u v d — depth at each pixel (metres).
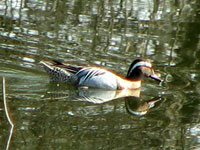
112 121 12.59
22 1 21.72
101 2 22.30
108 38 18.67
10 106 12.93
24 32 18.64
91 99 14.50
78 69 15.76
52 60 15.83
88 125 12.12
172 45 18.47
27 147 10.58
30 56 16.83
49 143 10.86
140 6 22.09
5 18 19.75
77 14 20.73
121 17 20.73
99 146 10.93
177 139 11.67
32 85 14.85
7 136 11.10
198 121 12.87
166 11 21.80
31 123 11.89
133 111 13.54
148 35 19.17
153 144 11.26
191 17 21.31
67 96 14.59
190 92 15.04
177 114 13.38
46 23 19.58
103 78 15.67
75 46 17.91
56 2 21.91
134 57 17.38
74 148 10.66
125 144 11.18
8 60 16.30
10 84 14.66
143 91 15.54
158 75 16.25
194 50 18.16
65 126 11.92
